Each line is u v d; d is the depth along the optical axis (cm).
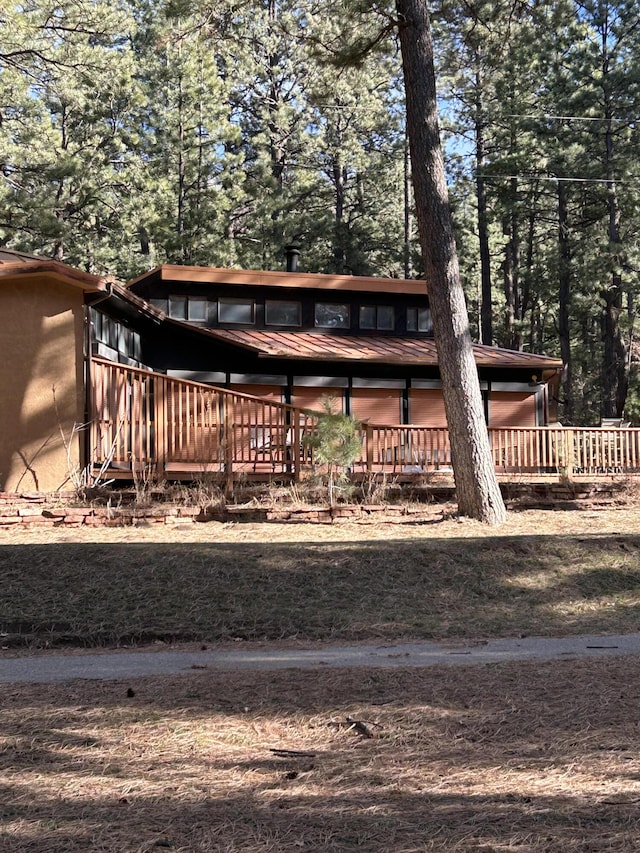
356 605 909
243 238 3928
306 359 1988
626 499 1652
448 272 1432
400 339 2291
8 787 427
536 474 1734
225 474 1478
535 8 1731
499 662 707
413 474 1630
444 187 1446
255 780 438
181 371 2002
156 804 405
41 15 2638
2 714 558
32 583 914
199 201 3584
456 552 1070
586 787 423
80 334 1410
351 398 2125
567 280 3844
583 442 1778
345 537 1240
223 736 511
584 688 615
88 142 3422
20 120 3100
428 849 352
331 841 361
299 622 853
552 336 5256
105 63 2908
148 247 3678
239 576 959
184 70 3566
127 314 1712
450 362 1427
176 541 1166
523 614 912
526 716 547
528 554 1084
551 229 4478
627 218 3597
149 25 3891
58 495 1327
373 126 4250
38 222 2945
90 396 1414
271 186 3844
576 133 3531
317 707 570
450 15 1703
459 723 533
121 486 1510
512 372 2236
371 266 4144
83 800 410
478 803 404
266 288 2211
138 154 3712
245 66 4169
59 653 764
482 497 1412
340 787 427
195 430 1461
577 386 4562
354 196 4466
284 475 1536
